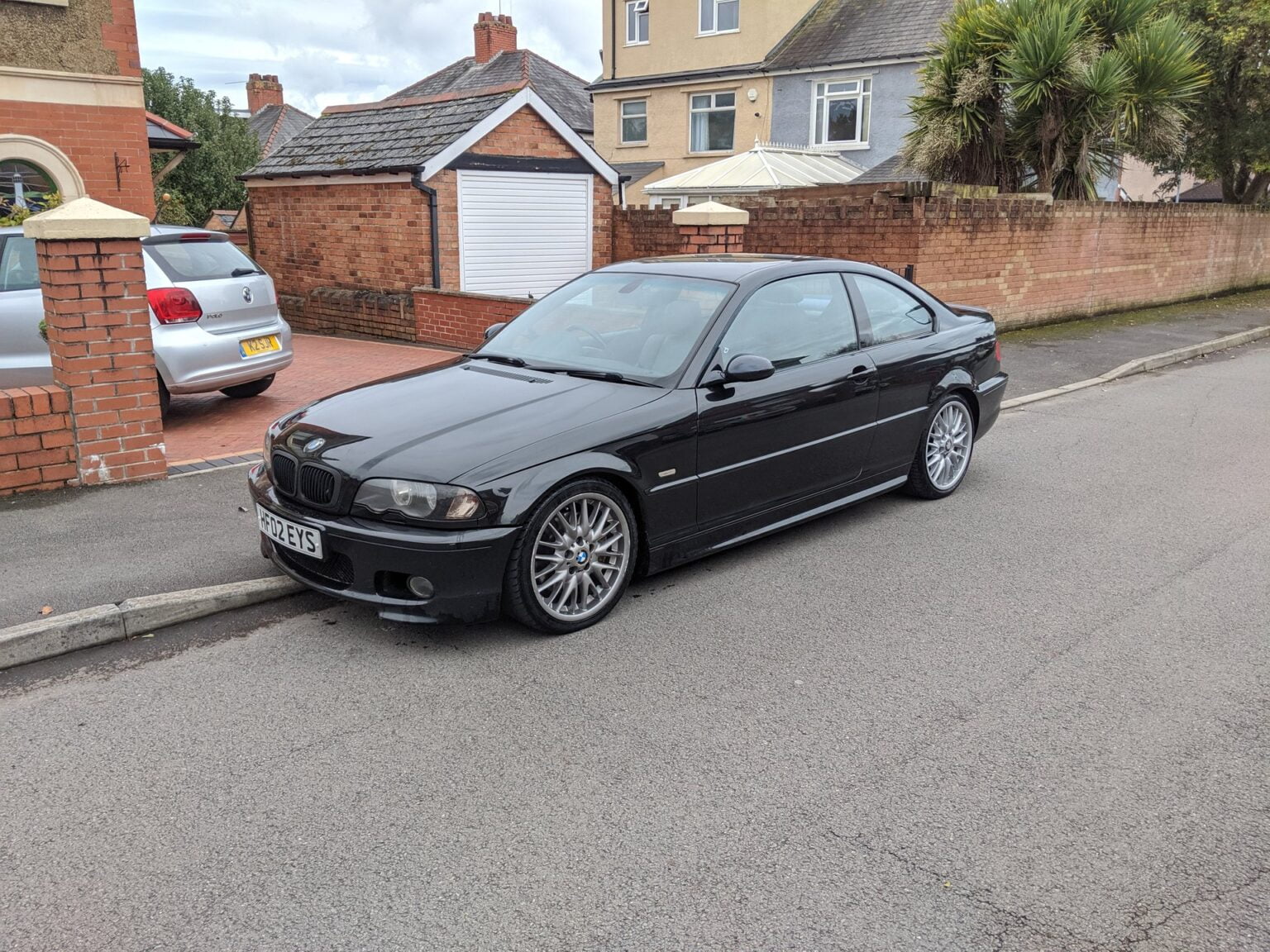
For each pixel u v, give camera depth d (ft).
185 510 19.08
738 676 13.01
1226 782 10.61
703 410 15.39
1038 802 10.20
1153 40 47.34
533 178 46.21
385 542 13.01
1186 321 51.62
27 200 38.04
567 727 11.69
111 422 20.49
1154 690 12.67
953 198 40.78
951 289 42.01
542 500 13.50
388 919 8.51
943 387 20.20
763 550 17.93
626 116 96.43
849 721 11.87
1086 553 17.81
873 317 19.21
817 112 83.35
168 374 24.79
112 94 39.47
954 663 13.43
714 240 34.78
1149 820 9.91
